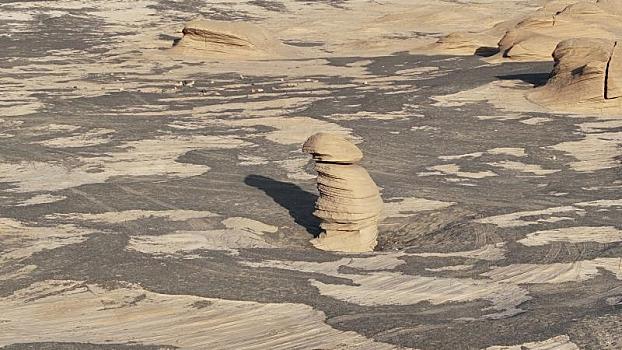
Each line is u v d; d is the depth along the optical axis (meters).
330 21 87.94
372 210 23.70
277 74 55.50
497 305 17.89
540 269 20.31
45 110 43.25
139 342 16.33
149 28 79.12
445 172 31.38
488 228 24.16
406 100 44.53
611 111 41.16
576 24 64.69
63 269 20.45
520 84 47.81
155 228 24.25
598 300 18.03
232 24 66.12
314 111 42.50
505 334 16.08
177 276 19.92
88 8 86.50
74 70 56.59
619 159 32.88
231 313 17.73
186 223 24.92
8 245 22.44
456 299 18.33
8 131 38.53
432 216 26.08
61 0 88.50
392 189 29.00
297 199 28.05
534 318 16.88
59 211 25.94
